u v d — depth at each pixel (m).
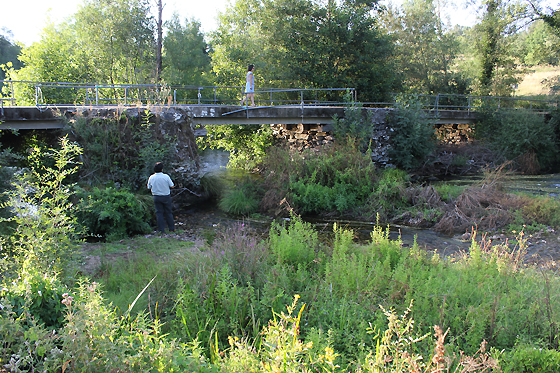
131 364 2.34
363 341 3.36
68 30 23.84
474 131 21.44
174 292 4.17
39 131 10.82
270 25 21.86
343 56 21.61
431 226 9.50
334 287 4.44
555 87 27.61
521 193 10.95
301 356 2.86
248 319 3.87
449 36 30.73
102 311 2.47
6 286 2.73
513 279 4.83
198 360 2.60
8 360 2.26
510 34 27.61
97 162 9.66
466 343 3.47
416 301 3.94
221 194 11.82
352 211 10.79
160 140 10.45
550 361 3.10
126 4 22.69
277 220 9.94
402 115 15.91
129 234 7.91
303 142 16.33
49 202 4.31
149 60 24.72
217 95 20.41
